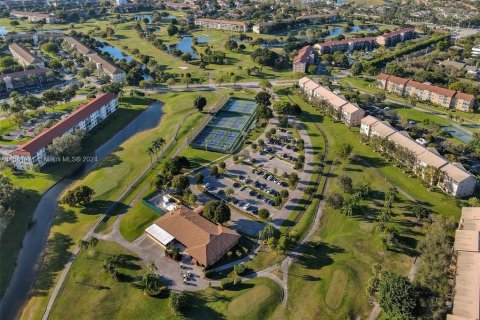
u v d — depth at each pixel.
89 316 138.50
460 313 129.88
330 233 176.50
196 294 146.75
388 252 165.12
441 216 175.62
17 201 193.12
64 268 158.25
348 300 144.50
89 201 196.25
